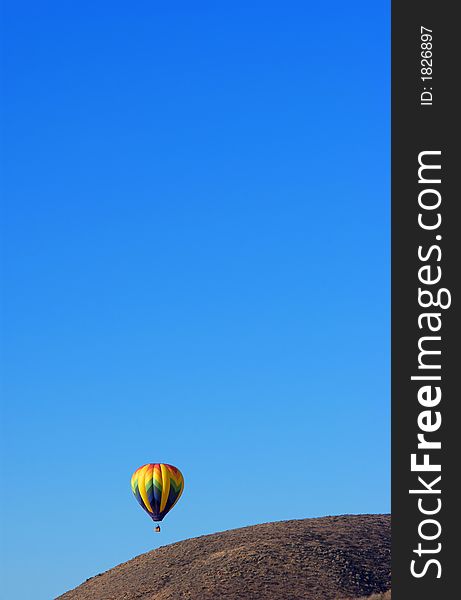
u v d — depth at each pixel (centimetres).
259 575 7850
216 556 8544
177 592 7869
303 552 8256
